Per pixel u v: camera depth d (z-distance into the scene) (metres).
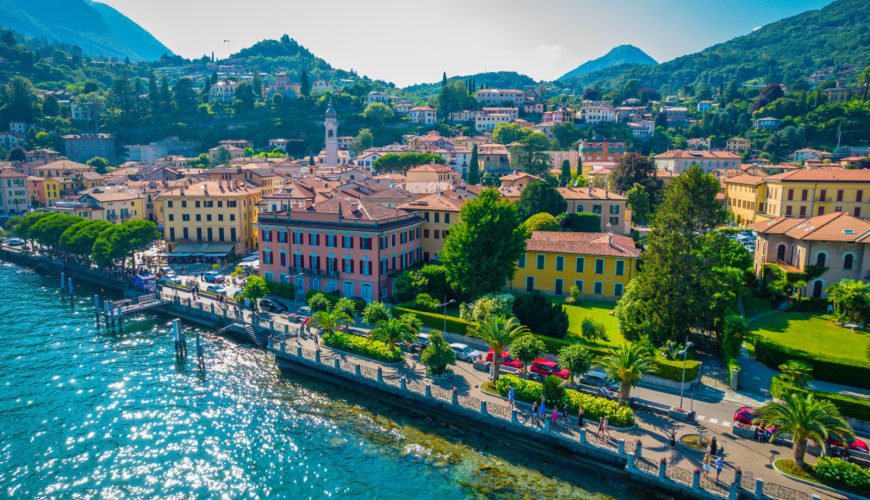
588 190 127.94
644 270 65.88
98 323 84.94
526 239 87.75
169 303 89.69
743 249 88.44
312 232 87.56
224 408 58.22
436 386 57.16
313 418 55.94
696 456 44.22
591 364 56.19
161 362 70.44
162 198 120.56
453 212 95.19
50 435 52.97
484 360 62.12
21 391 61.94
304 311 82.75
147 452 50.38
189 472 47.44
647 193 137.88
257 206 126.38
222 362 70.38
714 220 64.12
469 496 43.47
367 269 83.81
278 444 51.53
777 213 113.25
